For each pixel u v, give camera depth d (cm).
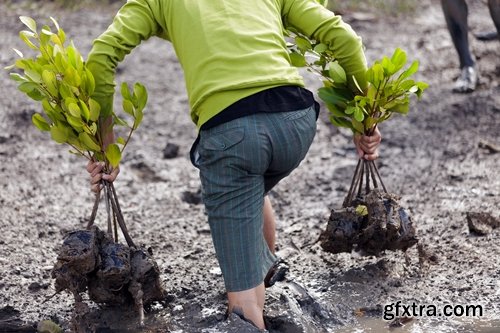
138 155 1039
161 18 624
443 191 906
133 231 840
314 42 698
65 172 988
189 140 1091
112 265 623
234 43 598
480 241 776
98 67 611
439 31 1412
